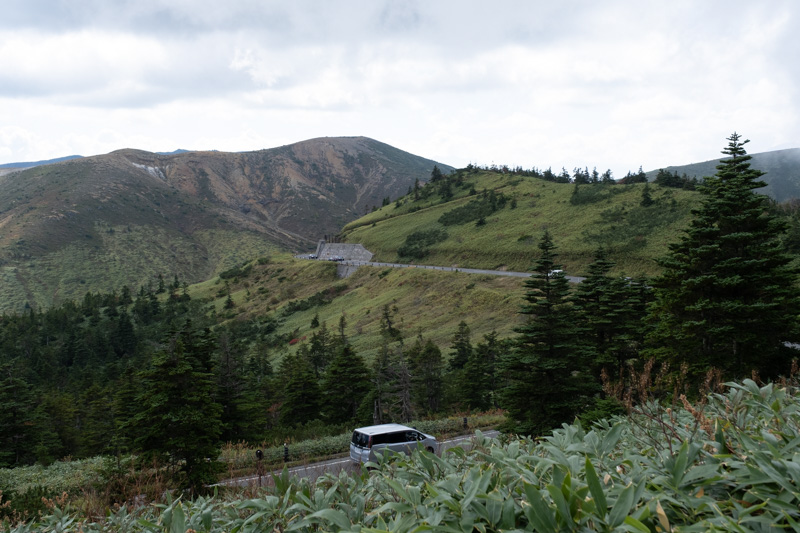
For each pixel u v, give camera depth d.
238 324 118.75
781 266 20.84
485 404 41.91
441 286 94.50
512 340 44.09
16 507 11.15
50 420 48.53
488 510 2.15
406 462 3.49
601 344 27.83
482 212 133.50
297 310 118.94
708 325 20.31
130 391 41.06
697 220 21.58
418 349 55.06
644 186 111.38
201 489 14.73
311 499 3.15
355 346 76.62
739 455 2.47
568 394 22.12
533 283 23.42
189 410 16.16
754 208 20.41
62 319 132.25
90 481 15.98
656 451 2.92
